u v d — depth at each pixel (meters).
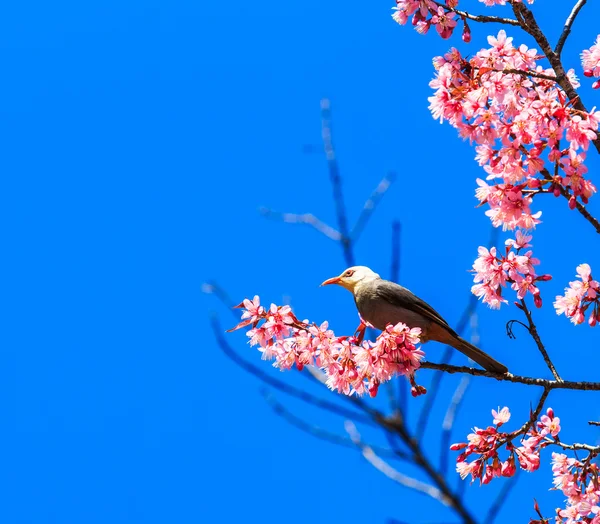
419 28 12.62
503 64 11.80
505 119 11.38
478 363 12.23
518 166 11.20
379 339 10.91
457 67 11.78
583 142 10.89
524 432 11.52
